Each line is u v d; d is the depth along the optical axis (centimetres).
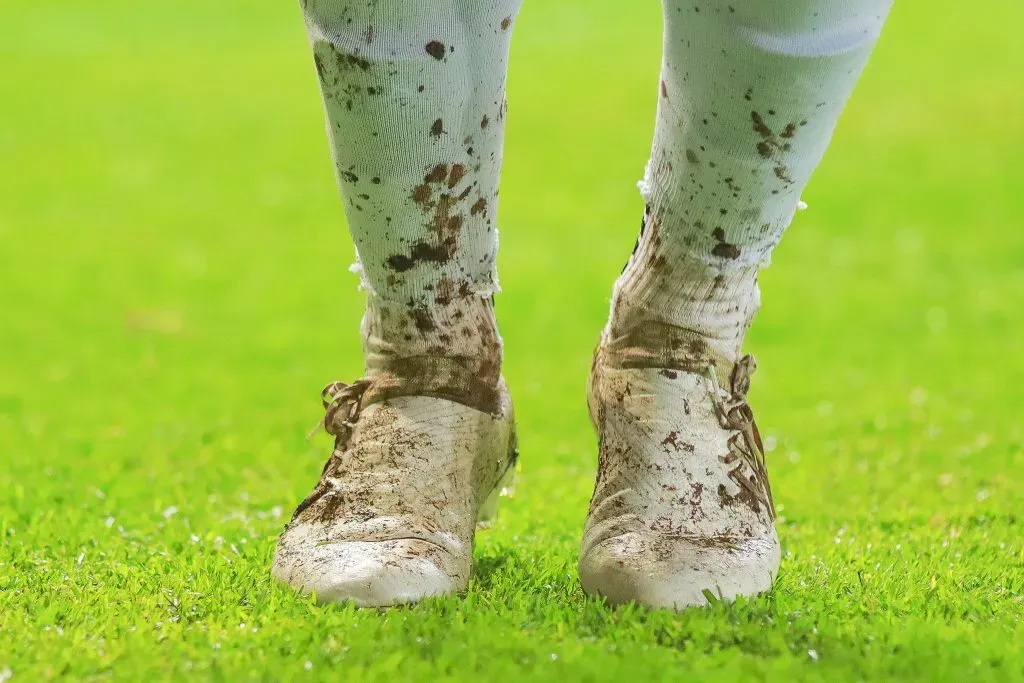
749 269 448
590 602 427
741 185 415
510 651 379
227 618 419
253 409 1039
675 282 448
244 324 1452
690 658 375
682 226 434
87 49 3447
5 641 392
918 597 461
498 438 476
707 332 455
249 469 798
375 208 420
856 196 2142
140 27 3697
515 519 627
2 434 930
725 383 463
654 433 452
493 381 468
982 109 2719
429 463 453
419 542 436
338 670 362
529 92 3000
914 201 2112
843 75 393
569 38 3547
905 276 1675
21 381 1170
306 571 430
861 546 580
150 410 1042
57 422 991
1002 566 536
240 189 2244
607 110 2836
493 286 457
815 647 388
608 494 454
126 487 730
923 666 371
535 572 492
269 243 1900
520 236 1933
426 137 405
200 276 1698
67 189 2230
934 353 1277
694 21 392
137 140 2600
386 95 396
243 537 582
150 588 464
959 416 962
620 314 466
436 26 392
